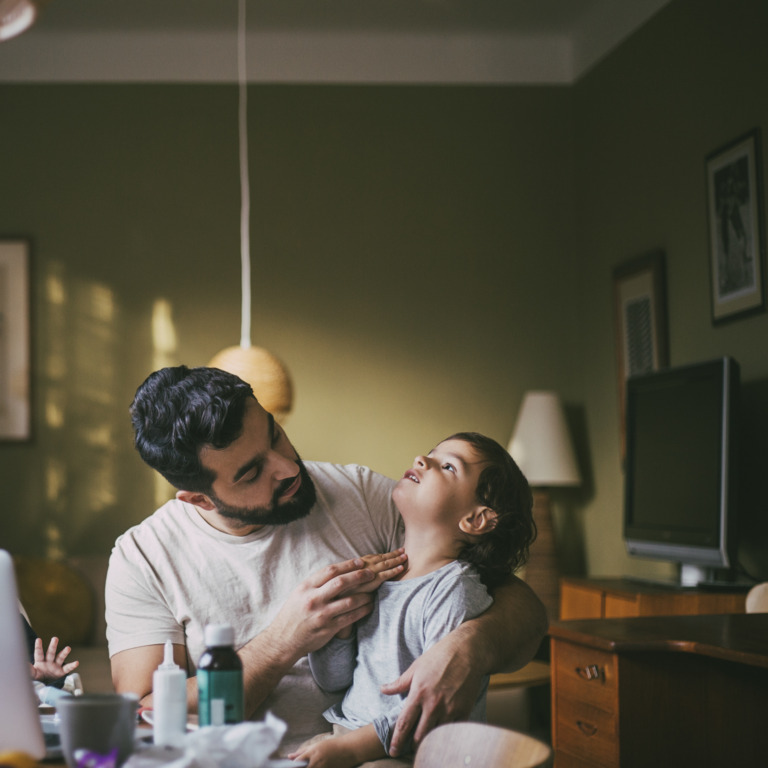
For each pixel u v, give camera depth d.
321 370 4.21
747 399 2.90
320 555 1.42
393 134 4.32
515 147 4.36
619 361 3.78
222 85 4.29
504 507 1.40
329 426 4.20
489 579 1.40
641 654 1.88
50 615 3.63
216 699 0.93
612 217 3.94
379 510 1.53
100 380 4.13
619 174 3.88
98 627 3.70
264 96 4.29
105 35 4.25
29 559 3.74
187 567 1.38
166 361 4.16
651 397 3.21
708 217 3.13
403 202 4.31
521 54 4.38
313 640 1.25
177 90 4.27
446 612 1.26
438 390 4.25
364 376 4.23
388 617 1.32
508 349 4.29
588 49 4.19
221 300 4.20
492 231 4.33
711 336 3.14
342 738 1.17
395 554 1.40
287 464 1.30
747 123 2.94
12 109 4.21
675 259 3.39
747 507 2.89
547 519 3.90
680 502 2.96
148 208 4.21
